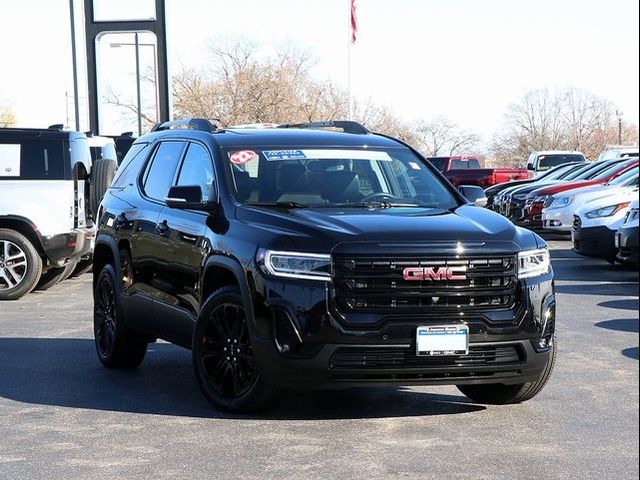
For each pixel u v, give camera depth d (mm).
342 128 9375
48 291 16297
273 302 7051
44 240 14977
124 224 9312
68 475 6066
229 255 7480
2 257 15117
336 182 8219
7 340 11305
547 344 7371
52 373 9328
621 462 6262
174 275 8359
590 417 7461
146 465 6266
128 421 7402
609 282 16578
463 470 6113
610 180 24891
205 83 64875
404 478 5961
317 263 6984
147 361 9961
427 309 7004
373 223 7254
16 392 8477
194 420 7410
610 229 18156
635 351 10258
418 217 7520
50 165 15070
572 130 87062
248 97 64375
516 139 88938
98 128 30750
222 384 7656
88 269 19031
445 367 7027
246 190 8023
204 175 8430
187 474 6070
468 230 7238
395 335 6938
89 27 30562
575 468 6141
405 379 7039
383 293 6980
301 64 67312
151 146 9555
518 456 6414
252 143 8453
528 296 7234
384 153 8641
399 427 7180
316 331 6930
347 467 6191
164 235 8547
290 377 7027
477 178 44000
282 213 7598
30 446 6730
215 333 7727
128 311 9172
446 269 7027
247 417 7492
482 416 7512
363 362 6953
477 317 7074
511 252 7199
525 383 7633
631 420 7355
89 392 8445
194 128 9000
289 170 8234
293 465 6242
